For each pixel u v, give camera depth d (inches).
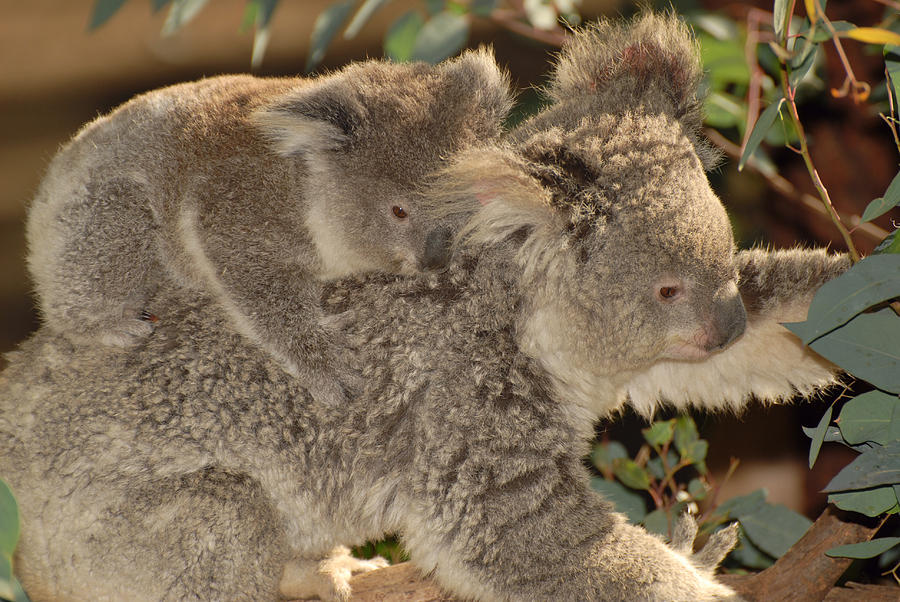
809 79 367.2
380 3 319.3
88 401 272.1
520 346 266.8
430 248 278.1
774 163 410.3
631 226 251.1
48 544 268.1
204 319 281.6
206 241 288.4
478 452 257.6
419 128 300.4
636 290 253.6
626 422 426.9
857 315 225.3
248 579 265.0
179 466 267.4
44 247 299.6
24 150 858.1
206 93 322.0
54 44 1043.3
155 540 263.4
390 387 269.9
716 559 267.0
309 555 292.7
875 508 226.1
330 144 295.7
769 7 385.4
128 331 280.2
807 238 411.2
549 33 424.8
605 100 276.2
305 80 340.2
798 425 431.2
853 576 312.5
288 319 279.6
